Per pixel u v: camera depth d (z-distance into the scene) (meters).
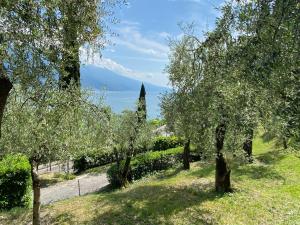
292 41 9.13
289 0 8.99
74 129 13.90
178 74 19.91
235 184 23.14
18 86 10.86
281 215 18.30
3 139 13.33
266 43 9.45
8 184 20.42
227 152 18.59
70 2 8.56
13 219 17.72
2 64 8.36
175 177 27.08
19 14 7.88
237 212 18.33
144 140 29.77
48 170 41.31
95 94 15.28
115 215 17.30
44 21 8.16
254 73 9.80
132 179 31.69
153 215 17.38
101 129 14.55
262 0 9.65
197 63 17.86
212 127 17.38
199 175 25.81
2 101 8.75
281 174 26.48
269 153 33.66
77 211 17.89
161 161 34.34
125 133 28.33
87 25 8.98
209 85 16.47
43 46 8.38
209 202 19.33
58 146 14.17
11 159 21.33
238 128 16.39
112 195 20.89
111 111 16.45
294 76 9.50
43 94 11.37
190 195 20.42
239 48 10.80
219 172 21.16
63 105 12.54
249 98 13.13
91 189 31.66
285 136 12.77
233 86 13.48
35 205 15.19
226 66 13.16
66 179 36.72
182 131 19.75
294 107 9.82
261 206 19.27
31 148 13.45
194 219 17.17
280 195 21.34
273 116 11.05
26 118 12.77
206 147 18.23
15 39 8.09
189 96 17.91
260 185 23.64
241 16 10.11
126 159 29.41
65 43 8.80
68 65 9.82
